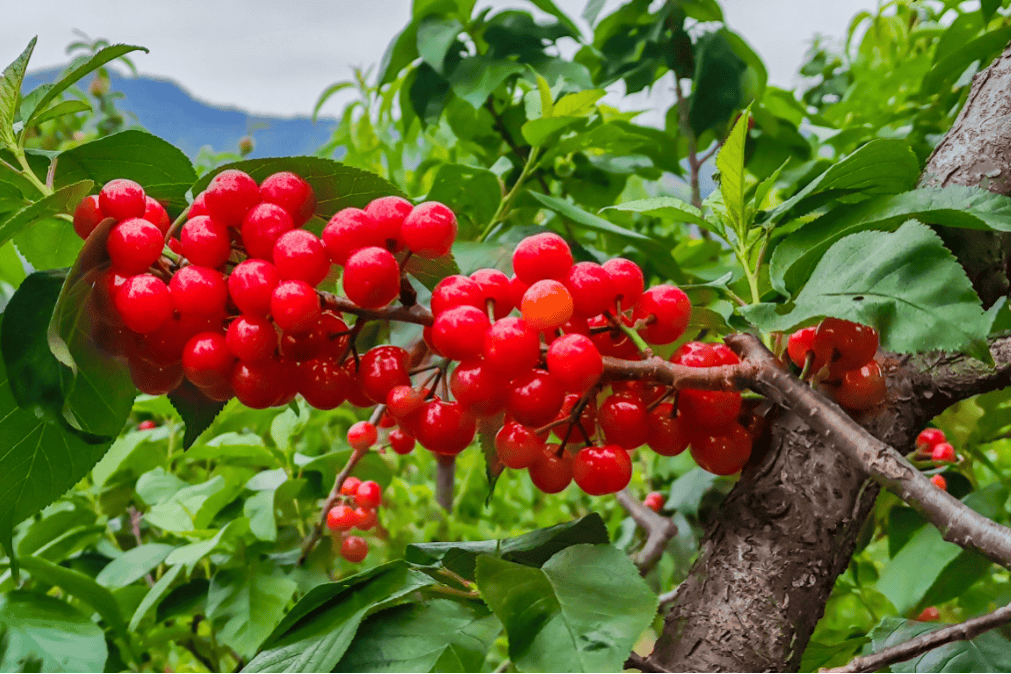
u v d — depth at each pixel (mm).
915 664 1126
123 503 2295
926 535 1816
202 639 2203
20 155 1036
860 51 3141
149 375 912
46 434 946
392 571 944
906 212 928
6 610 1511
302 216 896
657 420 915
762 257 1259
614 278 859
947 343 738
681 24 2539
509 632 750
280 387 873
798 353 934
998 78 1145
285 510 2025
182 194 1157
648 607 772
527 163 2029
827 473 979
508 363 773
